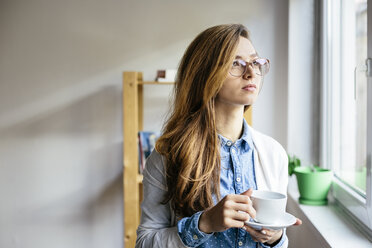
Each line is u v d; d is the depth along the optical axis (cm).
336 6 202
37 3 262
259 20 249
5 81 266
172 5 255
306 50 230
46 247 271
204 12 254
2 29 264
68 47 262
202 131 103
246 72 97
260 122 251
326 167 214
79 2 260
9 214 272
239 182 104
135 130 231
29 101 266
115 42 259
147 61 258
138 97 256
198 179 99
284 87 248
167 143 106
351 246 125
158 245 94
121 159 264
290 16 231
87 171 267
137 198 234
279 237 101
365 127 151
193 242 91
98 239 269
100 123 264
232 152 105
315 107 230
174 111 113
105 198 267
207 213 89
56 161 268
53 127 266
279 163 111
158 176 105
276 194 92
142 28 258
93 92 263
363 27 154
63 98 265
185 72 108
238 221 83
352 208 157
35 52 264
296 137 233
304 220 170
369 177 135
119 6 258
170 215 106
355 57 169
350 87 177
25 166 269
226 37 98
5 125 268
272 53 248
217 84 97
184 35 256
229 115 104
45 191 269
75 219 269
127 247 234
